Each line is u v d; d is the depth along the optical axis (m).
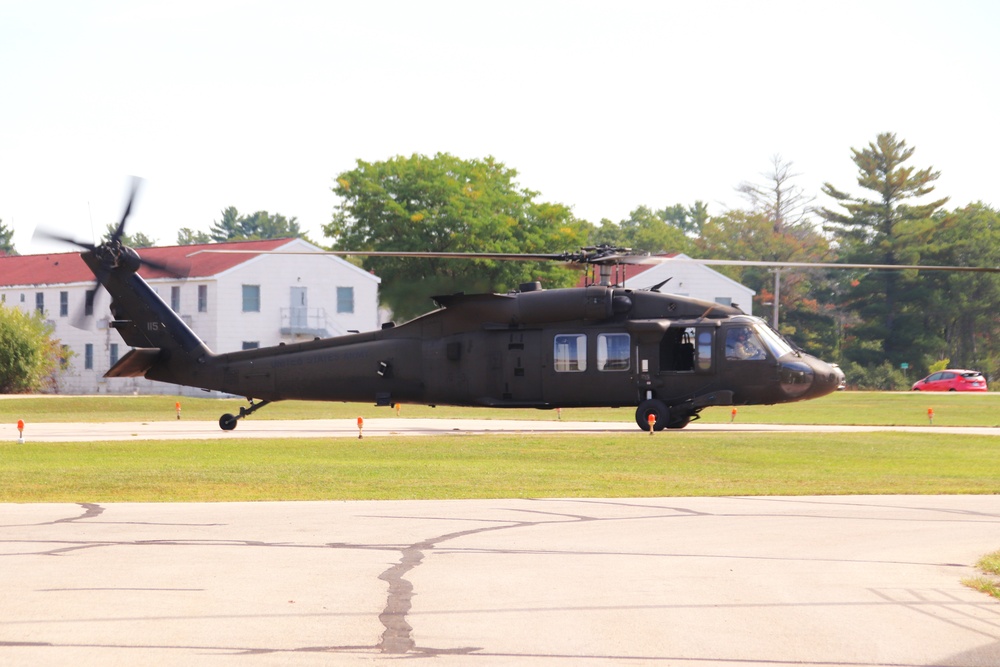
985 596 37.09
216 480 72.69
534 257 105.50
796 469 82.56
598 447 96.25
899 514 57.09
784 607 35.47
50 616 33.78
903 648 30.78
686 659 29.64
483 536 49.47
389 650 30.20
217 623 33.03
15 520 54.03
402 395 118.75
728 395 109.69
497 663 29.05
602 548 46.41
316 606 35.28
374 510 58.31
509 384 114.50
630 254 106.81
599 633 32.12
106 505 60.06
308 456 91.06
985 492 67.44
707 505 60.69
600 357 112.25
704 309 112.56
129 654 29.66
